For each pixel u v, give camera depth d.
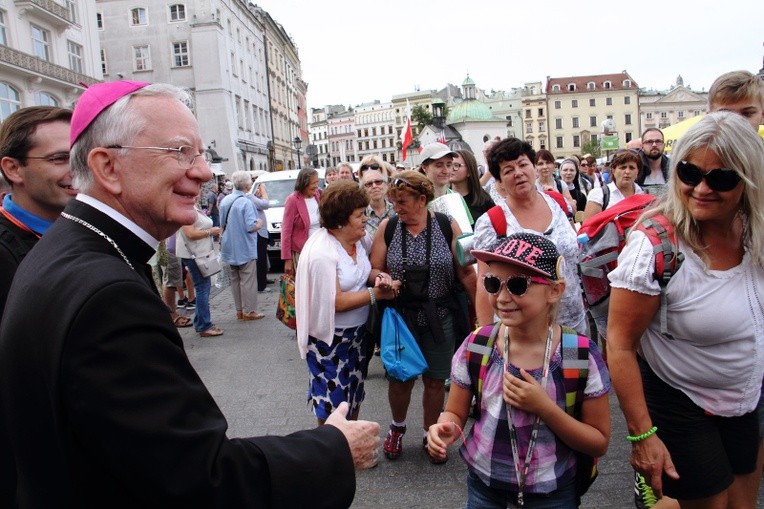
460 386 2.19
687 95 102.69
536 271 1.92
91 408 1.09
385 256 3.69
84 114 1.38
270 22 54.09
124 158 1.36
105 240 1.35
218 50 37.69
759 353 2.03
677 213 1.99
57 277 1.21
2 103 22.12
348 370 3.49
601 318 3.01
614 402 4.54
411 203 3.58
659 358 2.13
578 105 103.12
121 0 37.94
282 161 60.22
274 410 4.65
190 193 1.43
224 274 12.55
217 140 38.19
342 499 1.36
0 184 2.83
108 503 1.18
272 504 1.24
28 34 24.12
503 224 3.27
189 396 1.19
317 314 3.34
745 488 2.25
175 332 1.25
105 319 1.13
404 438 4.00
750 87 3.11
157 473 1.10
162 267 7.55
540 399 1.91
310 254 3.36
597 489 3.22
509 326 1.99
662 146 5.72
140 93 1.39
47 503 1.20
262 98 50.84
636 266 2.00
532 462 2.00
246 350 6.45
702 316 1.98
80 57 28.88
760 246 1.93
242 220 7.76
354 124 125.75
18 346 1.21
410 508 3.12
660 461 2.05
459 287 3.70
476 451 2.11
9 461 1.53
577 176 8.98
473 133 52.94
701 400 2.09
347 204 3.36
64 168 2.26
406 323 3.53
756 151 1.86
